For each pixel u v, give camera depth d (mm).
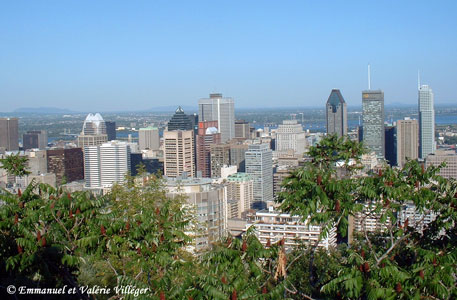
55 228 20234
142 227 20016
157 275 21016
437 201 20688
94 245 20203
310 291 21188
